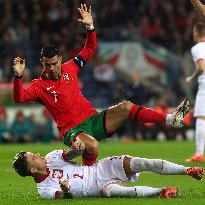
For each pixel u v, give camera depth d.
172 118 34.41
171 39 109.00
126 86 97.81
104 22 111.19
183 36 109.62
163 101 95.62
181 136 96.94
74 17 111.19
